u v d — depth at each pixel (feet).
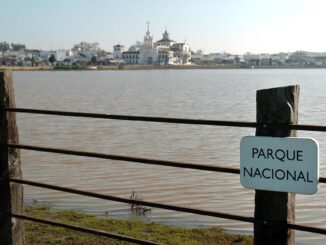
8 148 18.35
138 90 276.41
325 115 135.74
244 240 29.91
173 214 37.55
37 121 118.21
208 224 35.06
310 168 12.56
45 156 66.13
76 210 38.14
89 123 113.70
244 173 13.44
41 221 18.24
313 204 41.34
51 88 294.66
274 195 13.26
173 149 79.00
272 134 13.10
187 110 156.25
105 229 31.32
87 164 60.75
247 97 216.13
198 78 504.02
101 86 324.19
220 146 81.05
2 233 18.72
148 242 16.02
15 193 18.71
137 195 45.52
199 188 48.32
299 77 531.50
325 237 32.68
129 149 79.66
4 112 18.19
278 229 13.39
